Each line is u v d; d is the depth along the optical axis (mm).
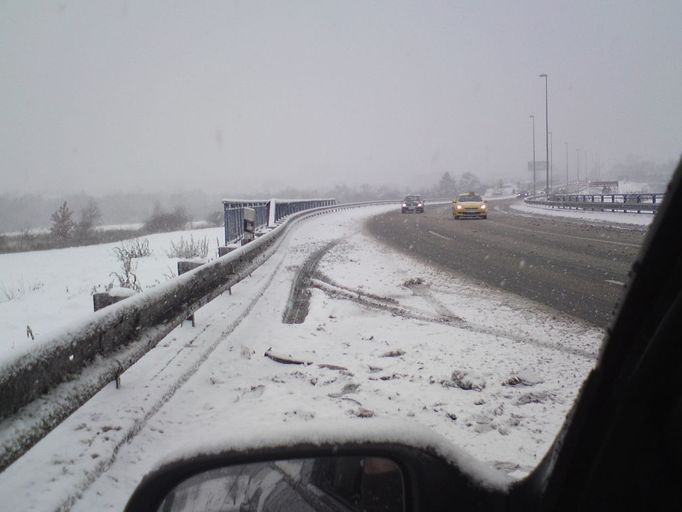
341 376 6371
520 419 5176
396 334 8336
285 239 24297
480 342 7848
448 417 5238
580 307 10180
